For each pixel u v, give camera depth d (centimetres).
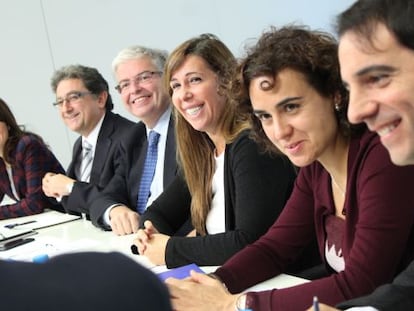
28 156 273
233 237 135
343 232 113
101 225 197
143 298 25
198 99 157
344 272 99
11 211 257
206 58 158
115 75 234
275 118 106
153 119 220
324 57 100
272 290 101
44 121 394
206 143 165
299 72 102
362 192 103
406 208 98
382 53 63
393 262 99
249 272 119
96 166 254
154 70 221
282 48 103
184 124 166
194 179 167
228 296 104
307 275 135
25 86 386
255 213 138
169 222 179
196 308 101
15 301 23
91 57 403
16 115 386
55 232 202
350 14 66
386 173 99
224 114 157
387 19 61
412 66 62
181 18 424
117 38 408
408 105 64
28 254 163
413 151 67
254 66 105
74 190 231
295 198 129
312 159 108
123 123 262
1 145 282
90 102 269
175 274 124
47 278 25
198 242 136
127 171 229
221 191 160
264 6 448
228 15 438
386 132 68
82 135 280
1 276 25
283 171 142
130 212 188
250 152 144
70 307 23
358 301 82
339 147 110
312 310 80
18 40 381
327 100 105
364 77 65
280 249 125
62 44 394
